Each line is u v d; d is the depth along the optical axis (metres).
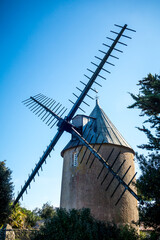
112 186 13.02
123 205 12.54
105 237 8.90
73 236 8.46
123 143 14.97
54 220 9.47
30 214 19.22
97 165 13.68
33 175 12.19
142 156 8.24
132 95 10.09
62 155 17.05
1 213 10.24
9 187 10.79
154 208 7.34
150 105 9.14
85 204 12.66
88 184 13.26
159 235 7.27
